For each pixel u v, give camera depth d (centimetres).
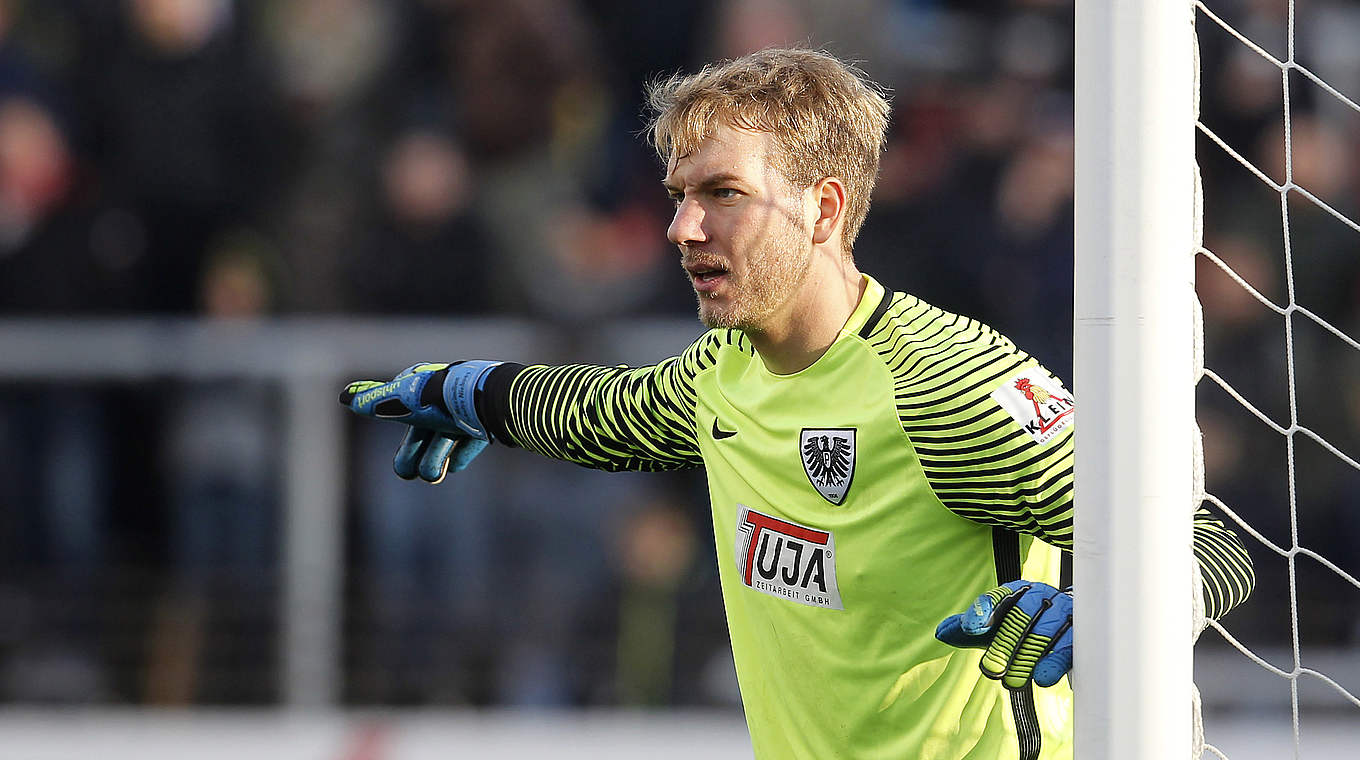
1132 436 688
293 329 1811
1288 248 781
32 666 1814
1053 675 711
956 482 808
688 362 955
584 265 2311
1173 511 691
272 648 1795
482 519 1886
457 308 2272
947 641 736
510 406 1020
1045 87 2466
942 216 2258
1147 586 689
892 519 840
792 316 855
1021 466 785
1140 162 686
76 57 2320
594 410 987
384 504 1828
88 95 2306
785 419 882
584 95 2480
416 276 2264
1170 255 690
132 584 1817
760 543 908
